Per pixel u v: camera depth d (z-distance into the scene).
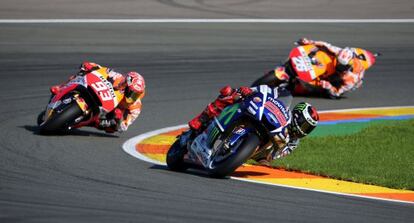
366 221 28.53
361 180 35.84
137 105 42.28
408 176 37.09
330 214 29.14
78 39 70.94
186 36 73.94
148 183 31.97
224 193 31.05
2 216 25.42
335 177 36.28
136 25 77.00
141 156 38.41
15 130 42.19
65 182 31.31
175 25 77.88
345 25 82.25
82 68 41.84
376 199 32.75
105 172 33.69
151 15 81.31
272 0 91.75
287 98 34.03
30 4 83.06
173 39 72.75
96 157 36.94
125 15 80.75
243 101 33.12
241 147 32.59
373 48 74.06
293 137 33.97
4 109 48.44
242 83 60.66
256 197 30.86
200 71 63.28
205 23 79.31
